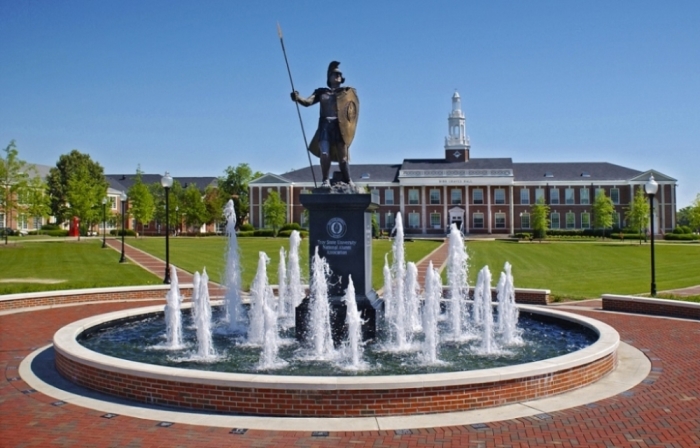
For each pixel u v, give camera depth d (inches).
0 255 1736.0
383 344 520.7
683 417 347.6
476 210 3811.5
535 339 557.6
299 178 3949.3
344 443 307.9
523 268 1514.5
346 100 526.9
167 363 460.4
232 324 644.1
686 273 1364.4
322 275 504.4
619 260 1774.1
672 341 576.7
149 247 2219.5
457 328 594.9
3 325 673.0
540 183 3779.5
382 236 3304.6
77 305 838.5
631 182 3678.6
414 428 328.5
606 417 347.3
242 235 3476.9
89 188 3093.0
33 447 302.7
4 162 2214.6
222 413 353.4
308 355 482.3
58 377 437.4
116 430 326.3
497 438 314.5
